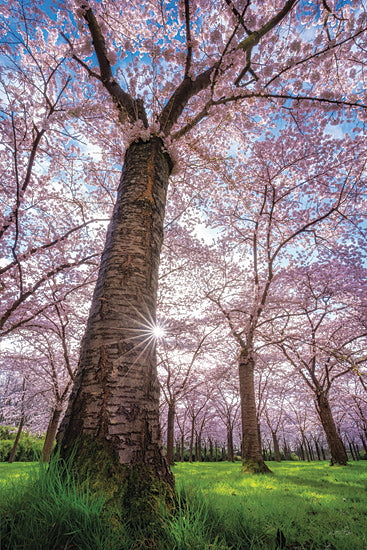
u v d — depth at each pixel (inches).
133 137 157.2
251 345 402.0
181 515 72.2
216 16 206.2
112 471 76.0
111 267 114.6
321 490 201.3
